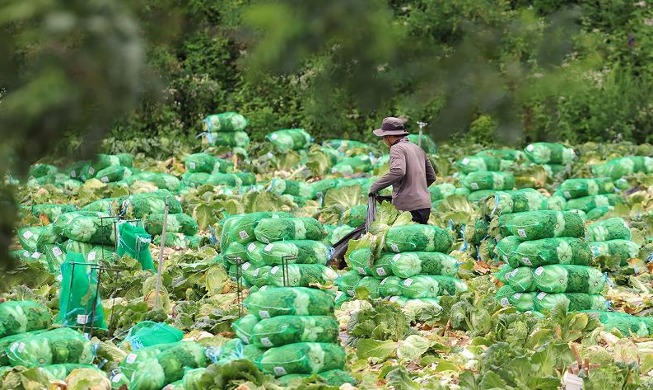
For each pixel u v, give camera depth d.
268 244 32.91
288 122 75.81
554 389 22.11
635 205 51.56
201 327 28.59
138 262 34.81
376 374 24.80
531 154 65.31
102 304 29.80
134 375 21.69
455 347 27.22
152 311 28.95
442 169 66.31
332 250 38.25
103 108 6.60
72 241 36.19
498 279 36.06
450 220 46.50
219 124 70.19
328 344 22.56
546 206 41.03
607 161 66.25
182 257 39.69
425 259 32.28
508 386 21.59
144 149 72.31
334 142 73.12
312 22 7.12
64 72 6.52
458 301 30.27
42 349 22.11
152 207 43.88
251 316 23.06
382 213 37.69
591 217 52.59
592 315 28.78
